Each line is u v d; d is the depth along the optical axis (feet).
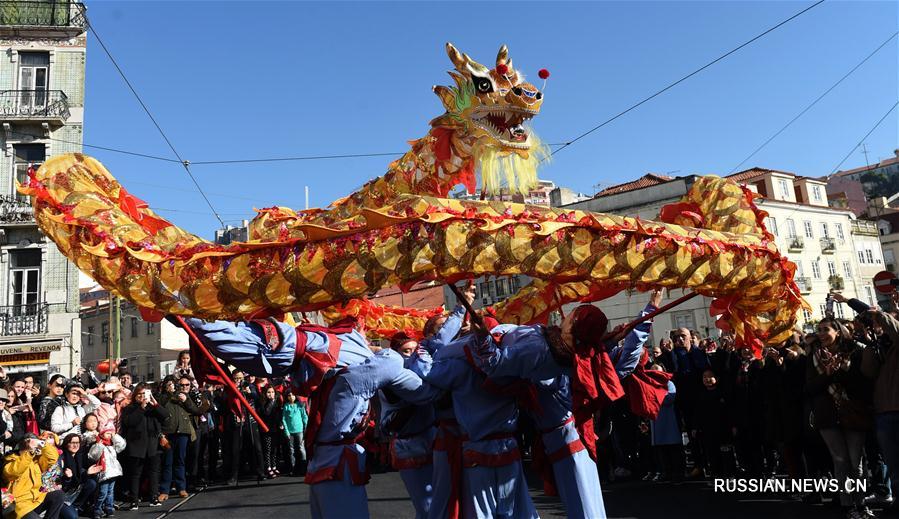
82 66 65.31
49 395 23.85
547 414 12.48
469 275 10.89
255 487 28.99
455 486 11.78
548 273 11.16
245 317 10.60
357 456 11.74
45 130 62.90
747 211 15.08
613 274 11.70
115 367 32.78
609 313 85.40
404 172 14.90
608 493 22.40
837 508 17.84
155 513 23.86
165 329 111.24
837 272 109.50
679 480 23.07
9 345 61.00
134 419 25.53
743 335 14.98
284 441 32.65
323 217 15.46
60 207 11.29
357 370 11.51
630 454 25.39
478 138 13.85
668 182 90.12
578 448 12.32
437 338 14.46
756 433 22.16
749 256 13.52
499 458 11.62
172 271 10.67
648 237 12.07
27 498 18.74
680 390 23.77
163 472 27.14
